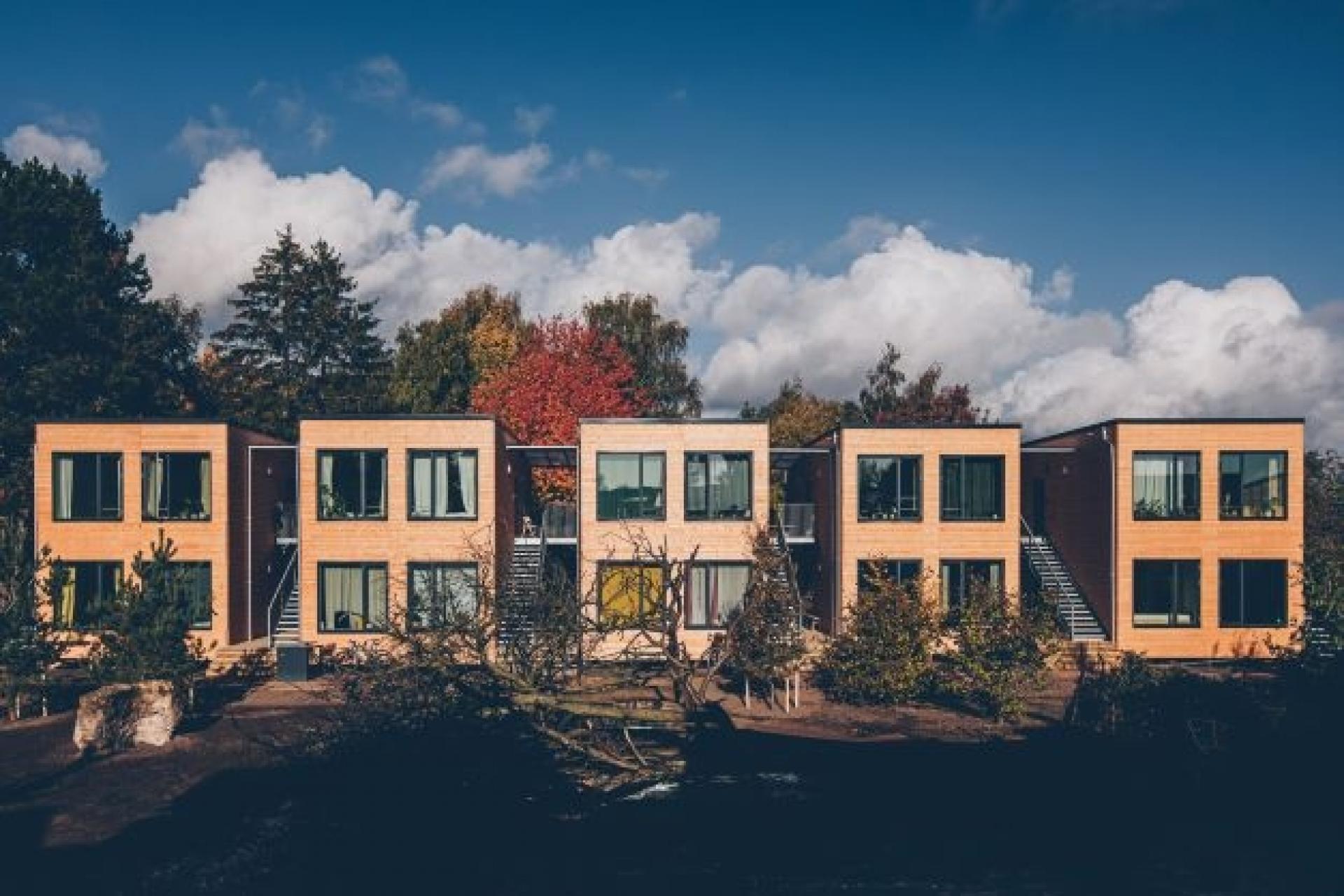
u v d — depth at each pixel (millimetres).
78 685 29438
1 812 18516
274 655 31078
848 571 33625
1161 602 33250
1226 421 33406
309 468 31875
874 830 17781
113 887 15000
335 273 64062
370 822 17766
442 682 21281
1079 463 35969
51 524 31859
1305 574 23469
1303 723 20453
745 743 23703
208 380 58344
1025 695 29000
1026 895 14797
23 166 42500
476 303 64875
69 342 41719
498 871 15750
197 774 20797
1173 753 21469
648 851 16688
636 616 28469
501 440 33344
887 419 61094
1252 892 14805
